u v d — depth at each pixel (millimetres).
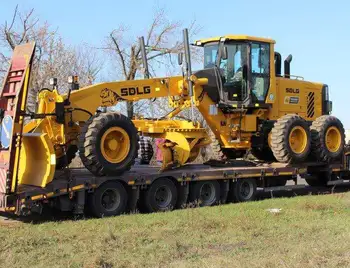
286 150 12602
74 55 23406
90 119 9516
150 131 11156
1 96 8891
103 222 8703
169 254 6594
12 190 8469
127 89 10766
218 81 12453
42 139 8672
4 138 8672
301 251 6527
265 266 5898
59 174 9641
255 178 12328
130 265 6125
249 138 13078
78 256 6438
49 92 9625
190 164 12484
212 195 11336
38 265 6082
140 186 10133
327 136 14016
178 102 12047
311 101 14648
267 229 8172
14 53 9070
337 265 5988
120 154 9750
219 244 7195
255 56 12781
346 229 8117
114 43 24750
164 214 9594
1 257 6383
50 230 7984
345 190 15086
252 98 12641
